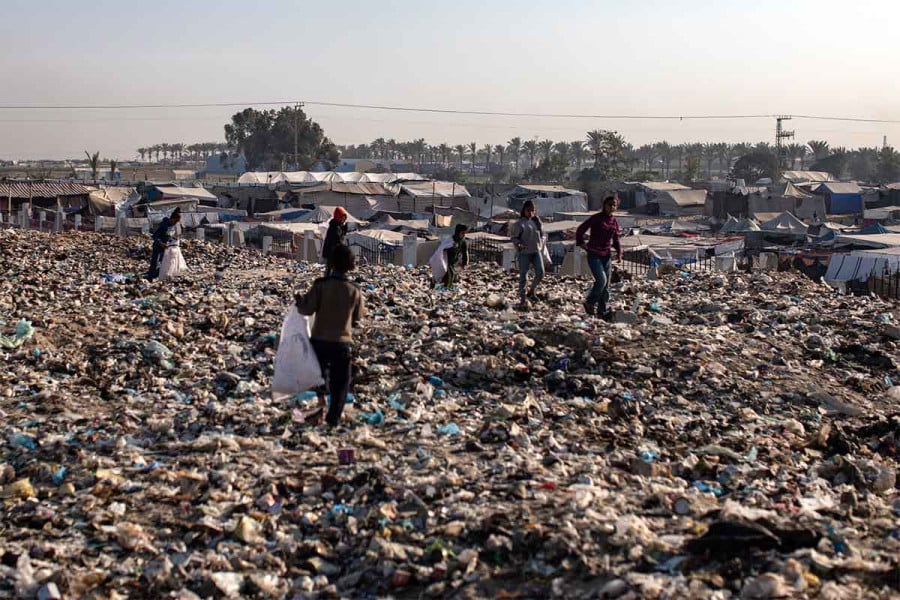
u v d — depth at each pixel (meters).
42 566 5.96
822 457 8.48
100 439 8.67
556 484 7.18
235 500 7.10
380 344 12.44
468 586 5.48
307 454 8.14
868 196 109.19
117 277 21.03
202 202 93.12
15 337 12.80
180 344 12.99
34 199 78.00
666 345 12.01
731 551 5.70
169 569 5.86
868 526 6.46
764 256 45.62
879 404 10.35
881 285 25.05
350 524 6.47
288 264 27.31
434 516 6.57
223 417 9.24
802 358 11.96
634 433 8.91
